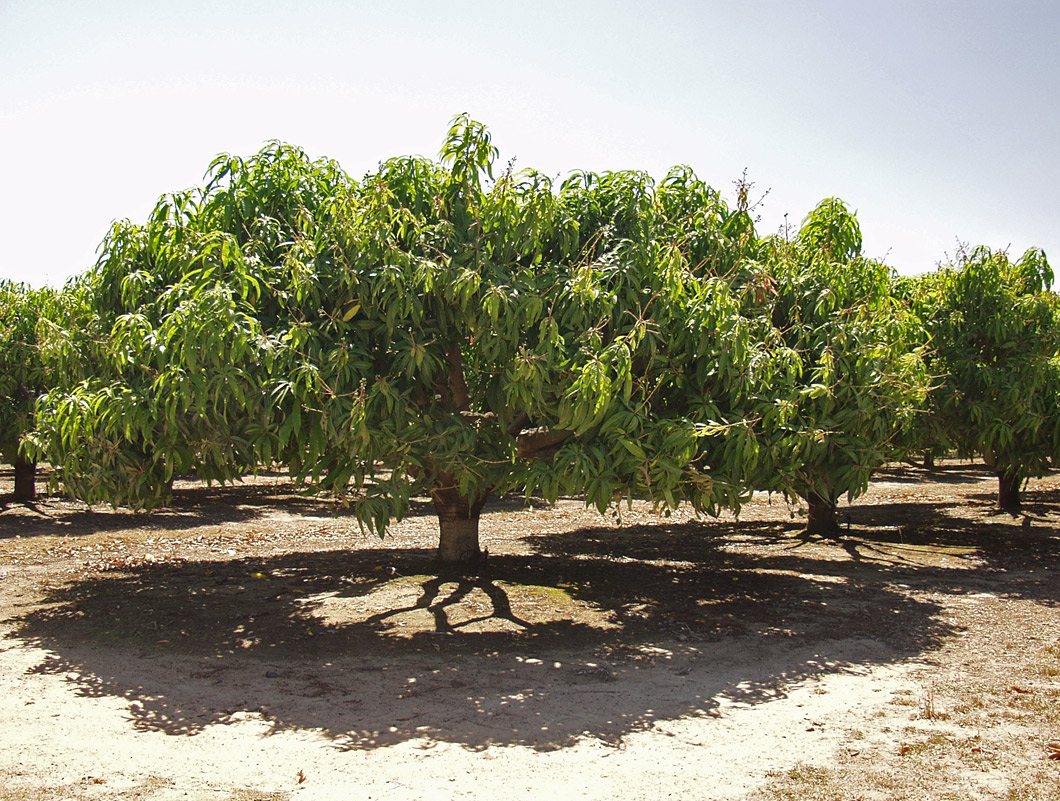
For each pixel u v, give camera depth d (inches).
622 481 277.0
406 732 201.0
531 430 339.0
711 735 199.8
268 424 245.6
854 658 268.7
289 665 258.8
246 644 283.0
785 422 295.3
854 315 333.1
